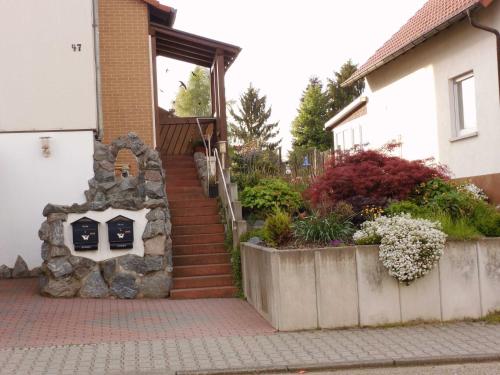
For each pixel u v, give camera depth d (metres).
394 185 12.82
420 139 18.52
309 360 8.40
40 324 10.80
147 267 13.42
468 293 10.60
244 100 72.62
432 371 8.03
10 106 16.09
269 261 10.63
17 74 16.20
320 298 10.29
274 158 19.67
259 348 9.11
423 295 10.50
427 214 11.78
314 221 11.59
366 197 12.75
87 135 16.22
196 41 19.02
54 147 16.11
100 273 13.34
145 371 8.03
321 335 9.88
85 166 16.11
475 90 15.61
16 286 14.46
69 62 16.36
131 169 18.00
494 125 14.86
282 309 10.21
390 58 18.30
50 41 16.36
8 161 15.98
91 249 13.31
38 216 15.90
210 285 13.88
